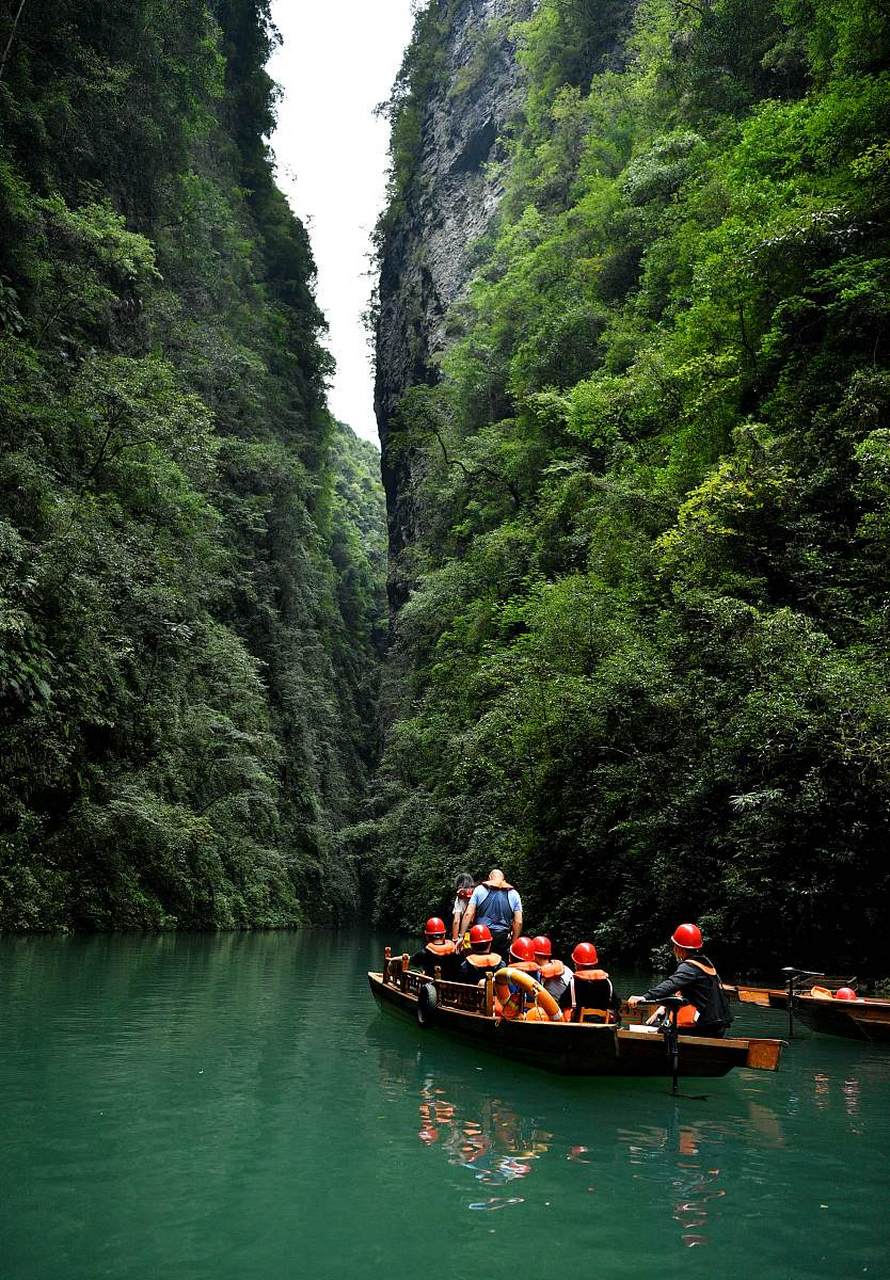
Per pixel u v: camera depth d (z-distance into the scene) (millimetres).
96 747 21469
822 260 16047
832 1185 3836
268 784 33938
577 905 14320
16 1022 7496
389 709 47594
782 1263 3037
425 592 33656
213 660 30016
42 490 19609
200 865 25250
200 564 29422
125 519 23875
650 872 12383
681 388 20531
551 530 26422
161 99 35094
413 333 58750
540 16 48125
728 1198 3656
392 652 49000
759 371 17344
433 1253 3047
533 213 41188
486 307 41719
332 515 64625
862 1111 5125
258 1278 2820
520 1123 4758
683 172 28500
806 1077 6043
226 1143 4250
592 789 14219
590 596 17656
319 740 44906
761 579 13617
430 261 58156
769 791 9969
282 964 14586
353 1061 6348
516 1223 3340
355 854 45812
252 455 39281
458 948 7852
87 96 30438
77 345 26328
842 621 12477
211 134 48469
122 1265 2898
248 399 41281
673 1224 3361
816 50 20469
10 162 24547
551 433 29906
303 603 45219
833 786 9875
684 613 13844
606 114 38188
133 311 31562
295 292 55906
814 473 14070
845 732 9750
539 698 15938
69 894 18531
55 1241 3082
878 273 14633
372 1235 3195
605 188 33125
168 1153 4078
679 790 12102
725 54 29062
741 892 10359
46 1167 3852
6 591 16953
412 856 29656
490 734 19641
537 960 6527
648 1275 2920
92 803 19922
